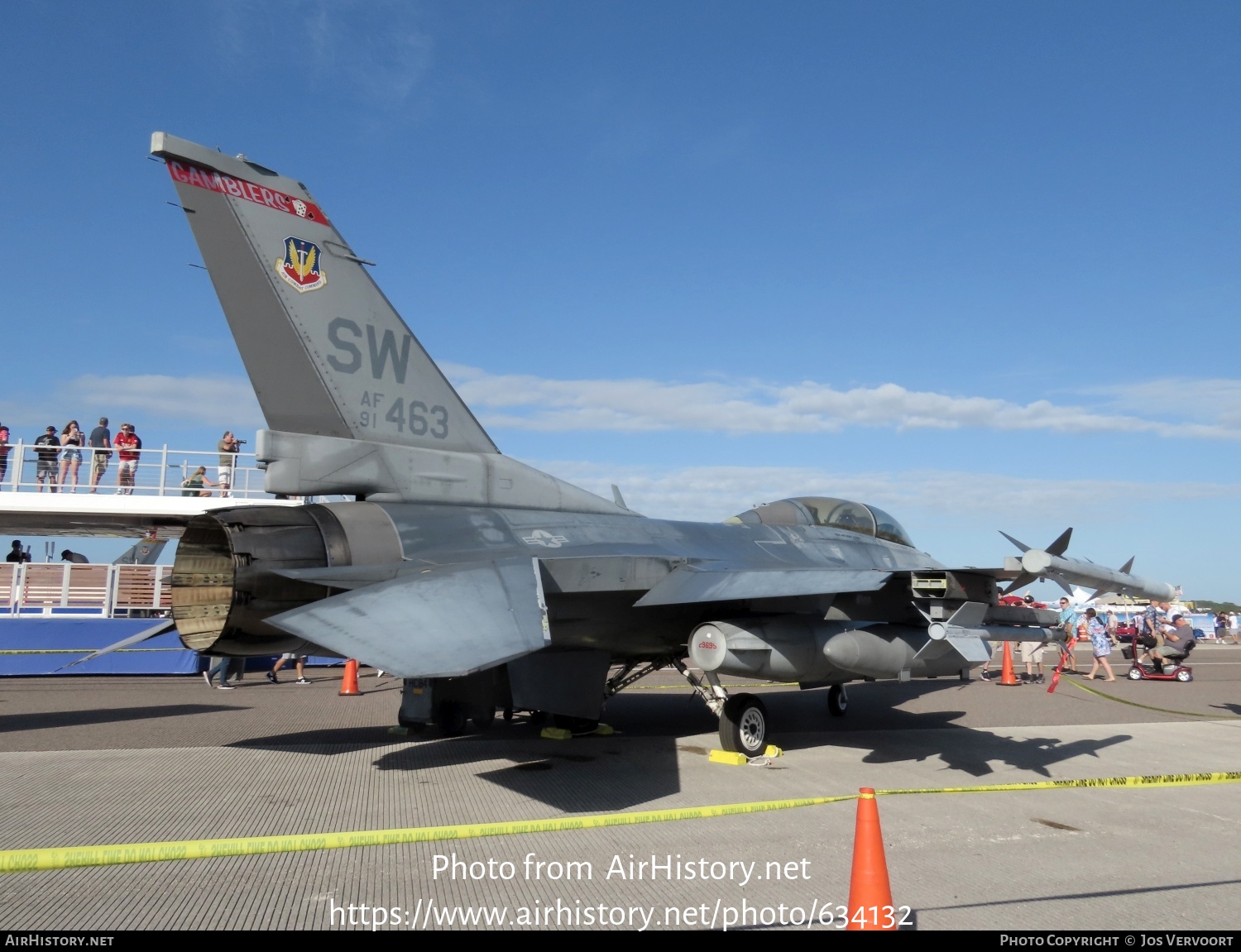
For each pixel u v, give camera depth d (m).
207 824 5.20
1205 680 17.28
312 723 9.45
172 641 15.99
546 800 6.02
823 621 7.85
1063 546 7.18
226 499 15.74
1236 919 3.97
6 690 12.70
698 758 7.79
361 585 6.04
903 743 8.91
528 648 4.48
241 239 6.70
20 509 14.60
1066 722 10.69
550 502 8.20
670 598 7.01
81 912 3.73
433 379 7.67
